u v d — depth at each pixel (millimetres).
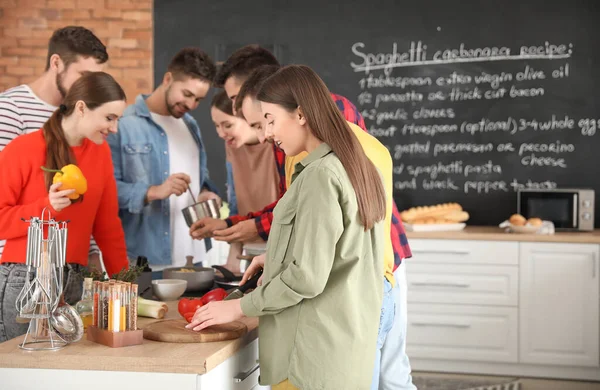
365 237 2031
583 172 5215
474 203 5340
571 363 4727
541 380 4738
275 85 2043
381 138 5418
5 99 3373
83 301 2266
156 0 5492
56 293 2010
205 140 5500
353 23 5402
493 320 4812
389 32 5375
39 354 1901
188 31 5492
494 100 5289
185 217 3570
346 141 2010
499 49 5266
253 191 4059
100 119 2887
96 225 3139
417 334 4906
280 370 1989
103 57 3459
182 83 3846
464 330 4848
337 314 1974
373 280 2047
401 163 5402
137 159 3846
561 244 4727
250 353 2275
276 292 1944
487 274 4809
